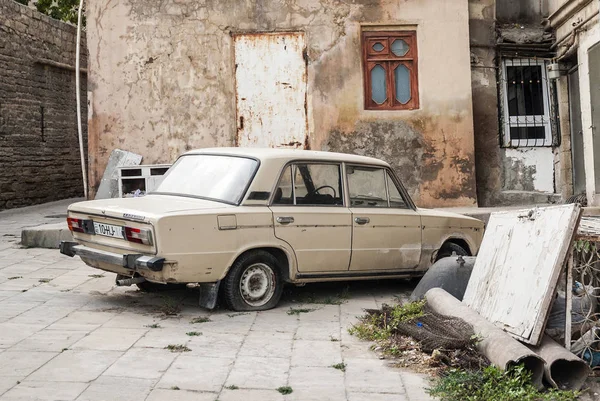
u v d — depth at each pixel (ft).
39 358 18.95
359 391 17.16
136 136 43.65
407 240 27.96
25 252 36.09
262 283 24.95
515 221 21.62
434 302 23.21
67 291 27.32
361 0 43.75
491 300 21.07
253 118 43.83
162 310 24.35
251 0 43.62
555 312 20.07
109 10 43.55
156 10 43.62
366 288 29.45
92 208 24.49
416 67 44.19
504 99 46.11
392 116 43.91
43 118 66.54
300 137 43.88
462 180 44.06
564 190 45.55
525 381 17.31
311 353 20.07
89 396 16.33
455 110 44.09
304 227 25.36
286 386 17.35
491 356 18.48
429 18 44.01
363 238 26.76
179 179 26.66
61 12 80.18
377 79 44.19
